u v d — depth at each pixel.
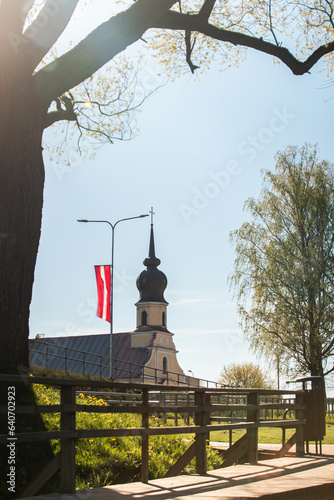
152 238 88.69
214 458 10.55
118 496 6.46
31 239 10.02
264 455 11.43
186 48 14.92
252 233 35.84
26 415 8.74
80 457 8.46
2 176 9.79
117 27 9.88
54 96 10.29
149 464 9.25
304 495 7.18
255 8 15.27
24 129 9.90
